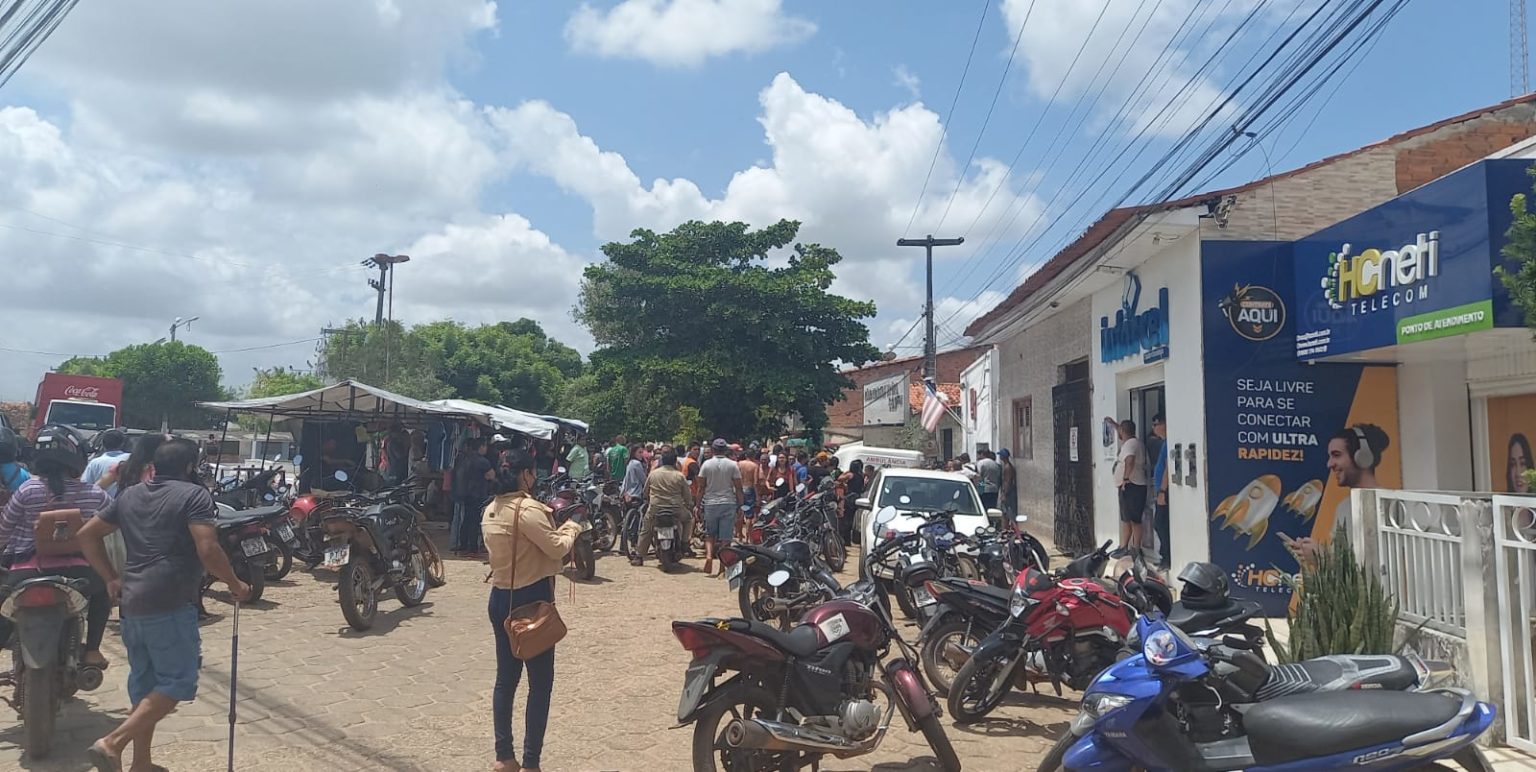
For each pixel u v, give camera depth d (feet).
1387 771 14.56
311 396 52.26
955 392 124.47
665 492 45.93
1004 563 33.19
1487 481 33.37
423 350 143.02
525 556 18.34
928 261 101.65
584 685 24.97
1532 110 38.04
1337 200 37.47
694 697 17.01
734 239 106.22
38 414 101.65
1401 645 21.61
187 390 176.14
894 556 34.81
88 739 19.94
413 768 18.94
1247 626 19.61
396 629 31.01
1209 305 36.94
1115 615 21.72
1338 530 22.17
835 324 104.83
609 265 108.88
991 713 23.52
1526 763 17.87
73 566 19.99
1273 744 14.75
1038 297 55.72
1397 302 29.19
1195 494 37.65
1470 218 25.26
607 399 105.50
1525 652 18.48
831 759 20.58
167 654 16.94
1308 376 36.45
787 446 72.13
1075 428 55.06
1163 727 15.28
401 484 46.93
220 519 33.22
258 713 22.11
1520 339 27.71
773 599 30.32
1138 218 37.35
